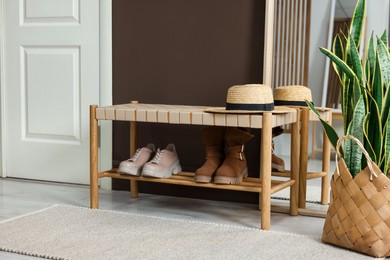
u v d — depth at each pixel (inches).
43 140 115.0
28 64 114.7
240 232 76.9
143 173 87.7
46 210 88.3
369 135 71.0
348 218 68.0
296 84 92.4
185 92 101.7
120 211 91.6
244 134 87.0
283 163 92.8
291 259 65.1
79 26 109.3
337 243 70.1
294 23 92.2
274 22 93.0
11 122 117.6
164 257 65.5
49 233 75.2
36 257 66.6
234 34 97.3
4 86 117.5
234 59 97.7
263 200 78.6
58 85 112.2
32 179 116.6
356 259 65.5
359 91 70.1
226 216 89.0
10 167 118.5
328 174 92.4
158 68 103.3
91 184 90.8
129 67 105.7
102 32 106.9
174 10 101.3
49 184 112.5
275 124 79.4
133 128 102.4
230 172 84.8
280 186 82.8
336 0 90.0
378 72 69.4
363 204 66.6
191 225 80.3
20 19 115.0
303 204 91.4
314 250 68.7
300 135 91.0
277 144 93.2
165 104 103.2
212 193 101.0
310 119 92.5
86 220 82.4
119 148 107.9
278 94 93.2
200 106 97.0
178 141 102.9
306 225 83.4
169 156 91.0
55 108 112.9
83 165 111.3
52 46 112.3
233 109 80.5
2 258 66.0
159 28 102.7
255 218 87.7
